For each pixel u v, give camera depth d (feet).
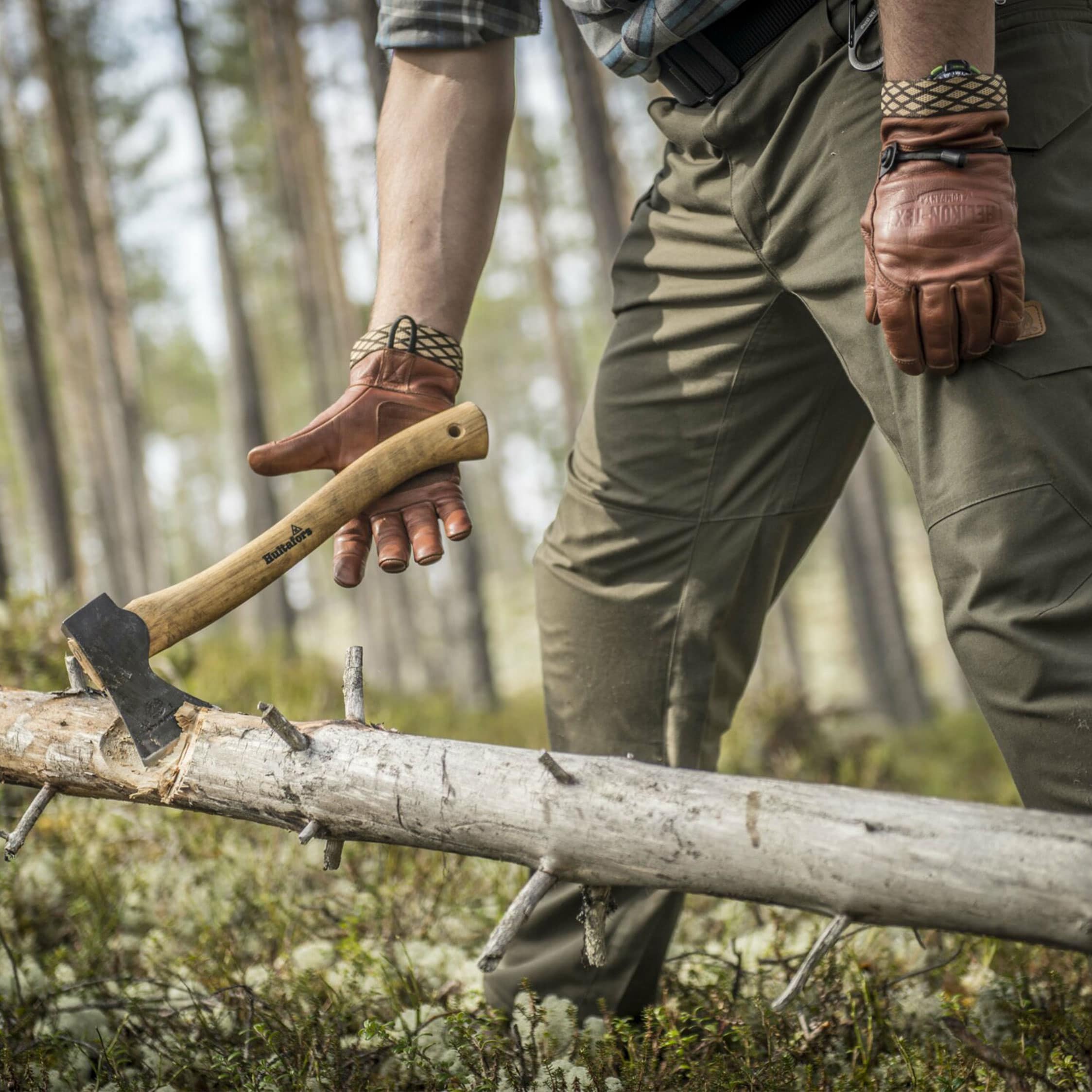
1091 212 4.25
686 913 8.29
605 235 30.40
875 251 4.15
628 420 5.67
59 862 8.44
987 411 4.12
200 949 7.10
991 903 3.10
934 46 3.98
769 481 5.56
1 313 50.16
